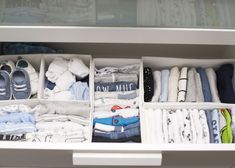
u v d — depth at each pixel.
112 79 1.57
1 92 1.46
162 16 1.28
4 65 1.53
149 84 1.58
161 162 1.31
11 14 1.26
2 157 1.35
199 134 1.45
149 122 1.49
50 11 1.26
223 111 1.52
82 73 1.55
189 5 1.28
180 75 1.60
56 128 1.44
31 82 1.52
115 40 1.34
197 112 1.51
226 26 1.30
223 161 1.44
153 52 1.92
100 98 1.55
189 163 1.48
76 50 1.87
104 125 1.45
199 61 1.66
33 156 1.33
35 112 1.48
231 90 1.56
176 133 1.45
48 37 1.32
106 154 1.24
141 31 1.27
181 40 1.34
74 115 1.48
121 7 1.26
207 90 1.58
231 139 1.44
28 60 1.60
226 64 1.66
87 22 1.27
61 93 1.51
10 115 1.44
